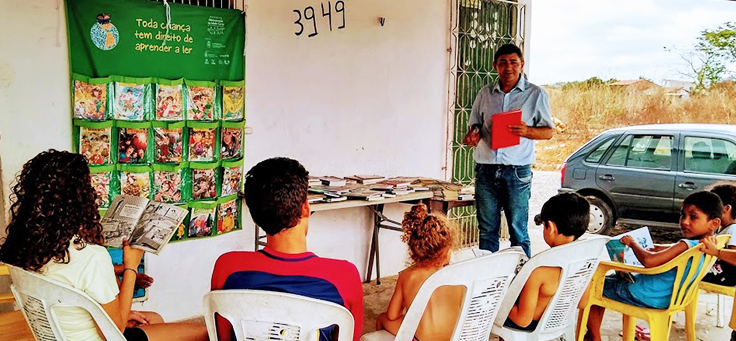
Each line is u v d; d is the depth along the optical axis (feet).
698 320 12.78
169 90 11.29
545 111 12.36
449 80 16.58
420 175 16.37
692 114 49.26
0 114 9.67
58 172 5.90
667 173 20.49
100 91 10.54
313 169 13.93
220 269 6.00
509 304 8.06
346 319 5.64
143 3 10.77
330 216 14.56
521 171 12.58
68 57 10.20
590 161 22.12
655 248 10.43
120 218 7.11
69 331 6.03
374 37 14.66
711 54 51.55
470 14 16.81
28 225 5.81
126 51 10.71
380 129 15.17
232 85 12.19
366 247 15.49
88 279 6.01
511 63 12.39
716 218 9.37
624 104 50.44
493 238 13.12
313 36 13.47
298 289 5.77
